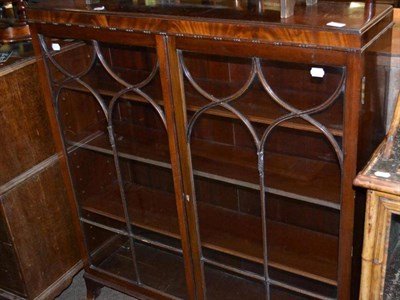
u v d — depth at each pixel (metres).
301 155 1.58
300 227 1.75
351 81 1.16
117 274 2.00
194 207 1.64
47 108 1.77
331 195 1.41
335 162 1.52
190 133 1.53
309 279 1.60
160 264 2.02
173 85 1.44
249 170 1.57
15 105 1.74
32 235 1.90
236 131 1.65
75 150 1.87
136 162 1.96
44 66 1.69
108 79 1.66
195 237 1.70
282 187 1.48
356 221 1.36
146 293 1.93
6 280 1.98
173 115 1.49
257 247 1.67
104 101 1.67
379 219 1.20
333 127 1.27
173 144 1.54
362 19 1.17
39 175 1.88
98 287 2.11
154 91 1.53
